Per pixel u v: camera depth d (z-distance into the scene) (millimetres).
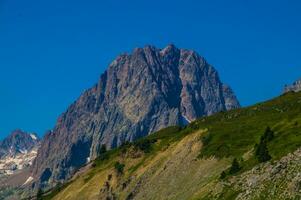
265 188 114688
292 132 161875
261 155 138625
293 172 110625
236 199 121438
